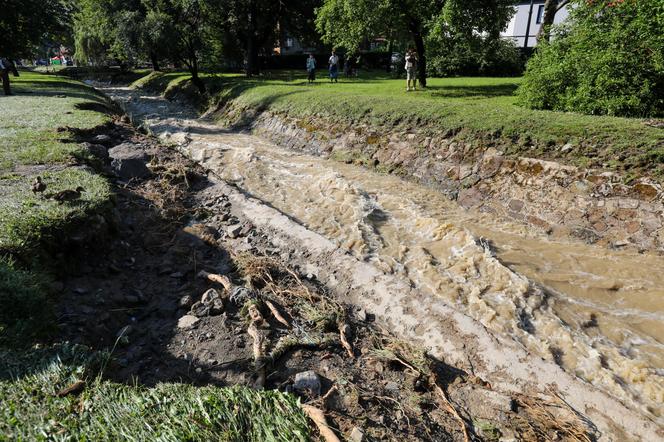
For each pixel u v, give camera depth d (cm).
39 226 452
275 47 4481
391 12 1380
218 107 1978
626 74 821
